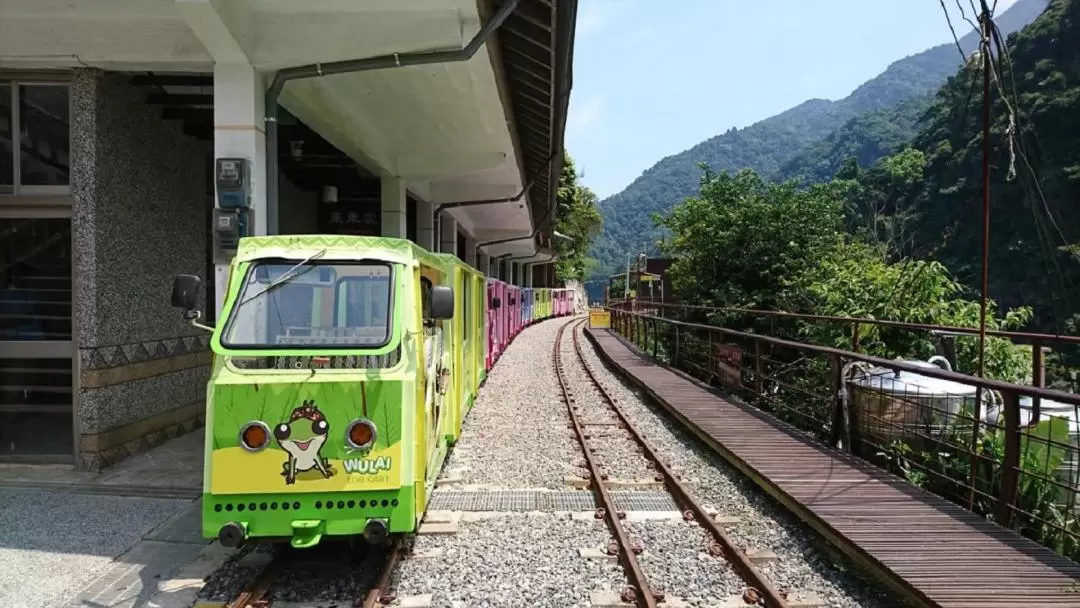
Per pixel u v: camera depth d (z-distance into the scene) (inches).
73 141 286.0
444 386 285.3
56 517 239.0
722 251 700.0
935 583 168.7
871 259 584.1
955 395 281.1
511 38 304.7
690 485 291.0
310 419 178.5
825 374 420.5
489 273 1291.8
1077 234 723.4
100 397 291.4
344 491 179.0
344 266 200.2
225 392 177.8
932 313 415.5
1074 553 198.8
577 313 2780.5
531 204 839.1
